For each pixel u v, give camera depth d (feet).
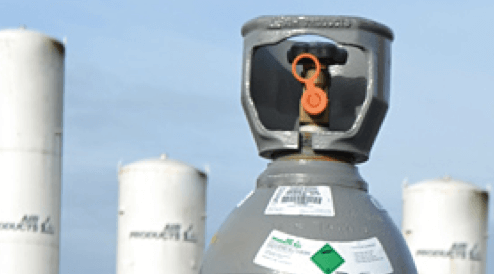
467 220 73.61
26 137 62.23
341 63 17.52
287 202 16.10
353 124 16.84
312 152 16.62
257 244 15.80
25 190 61.98
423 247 73.72
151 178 71.36
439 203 73.67
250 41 16.83
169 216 71.15
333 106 18.10
